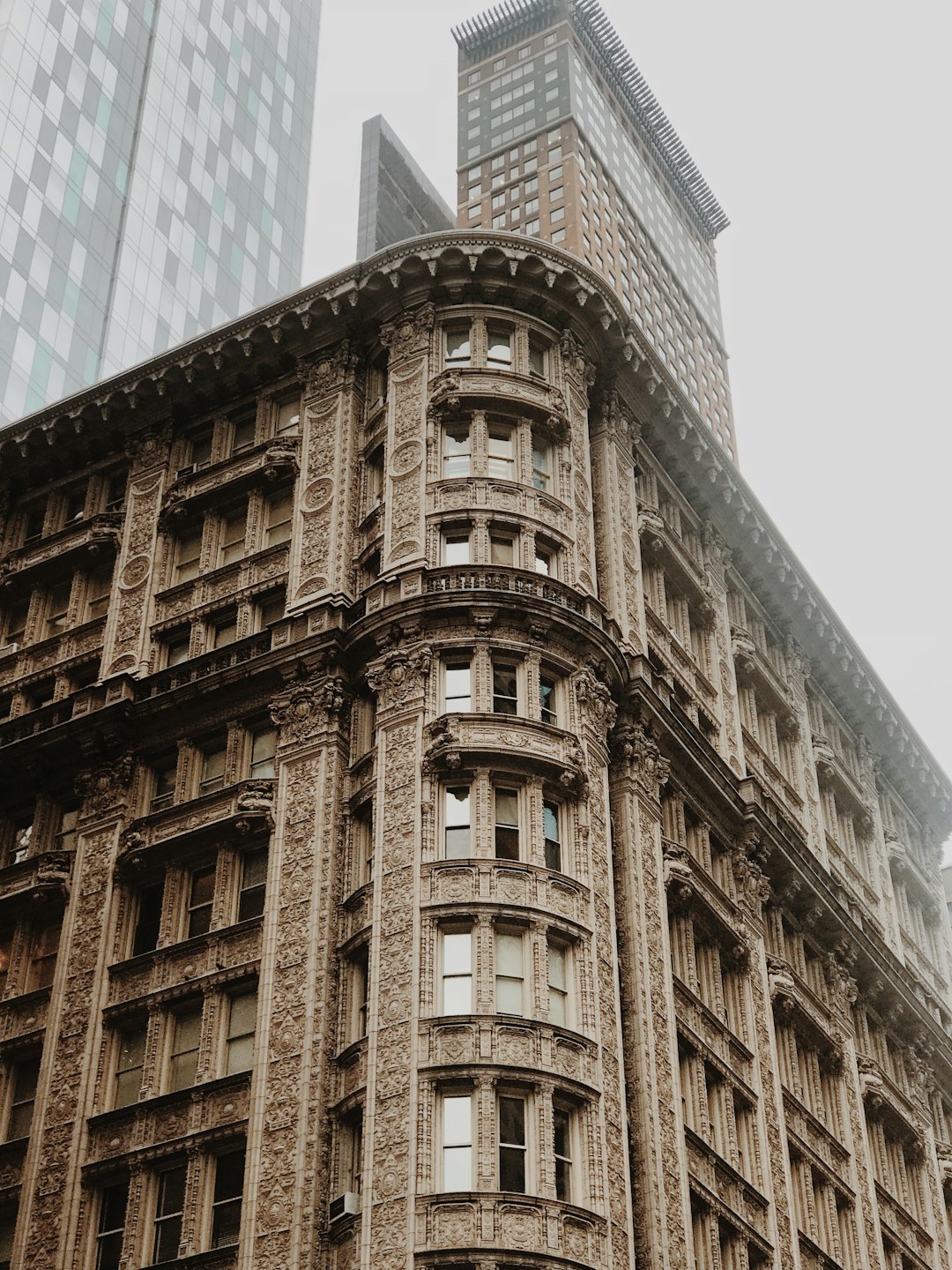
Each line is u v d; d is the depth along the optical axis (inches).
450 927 1811.0
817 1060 2468.0
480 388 2234.3
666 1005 1989.4
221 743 2161.7
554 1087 1717.5
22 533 2598.4
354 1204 1673.2
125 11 4995.1
